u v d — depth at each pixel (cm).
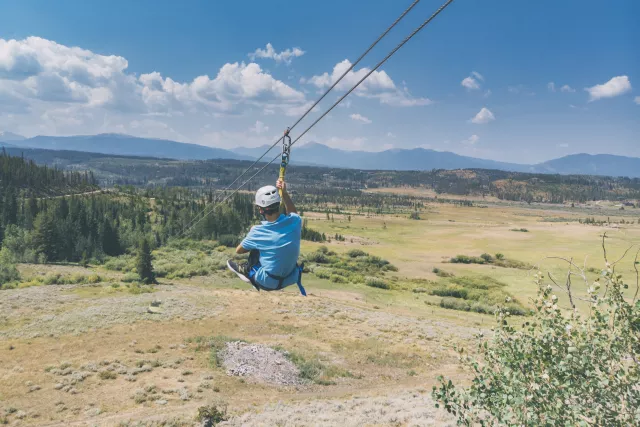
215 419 2616
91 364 3709
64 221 15388
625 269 7112
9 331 4662
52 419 2725
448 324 6600
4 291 7350
